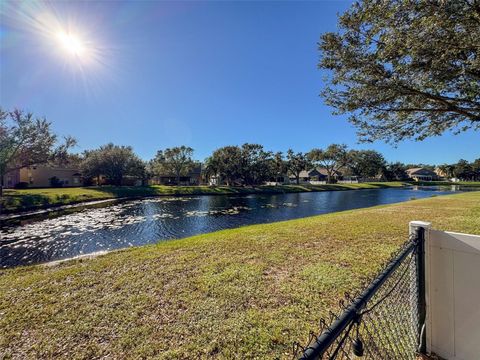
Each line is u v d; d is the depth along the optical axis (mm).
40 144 20375
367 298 1183
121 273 3875
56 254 7414
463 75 3805
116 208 17891
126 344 2221
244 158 39188
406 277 1964
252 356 2029
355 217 8477
